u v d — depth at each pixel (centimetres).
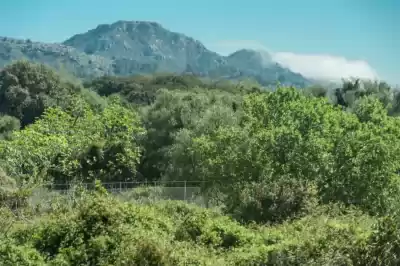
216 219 1888
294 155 2817
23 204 2211
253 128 3172
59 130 3438
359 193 2766
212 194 3042
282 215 2025
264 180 2442
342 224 1437
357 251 1275
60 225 1598
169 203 2061
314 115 3117
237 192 2522
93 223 1577
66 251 1475
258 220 2050
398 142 3056
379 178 2812
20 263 1346
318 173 2778
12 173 2759
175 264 1377
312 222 1627
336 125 3119
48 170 3084
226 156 2973
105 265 1398
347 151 2864
